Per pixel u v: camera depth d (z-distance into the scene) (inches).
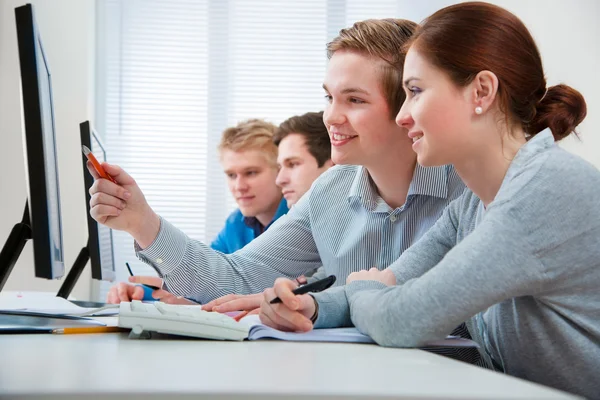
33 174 42.4
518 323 40.9
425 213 58.2
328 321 43.5
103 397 19.7
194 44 153.3
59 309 53.5
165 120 151.7
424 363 29.0
